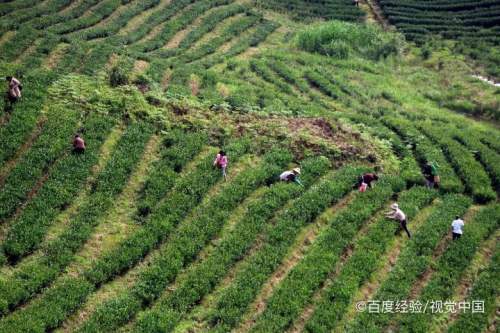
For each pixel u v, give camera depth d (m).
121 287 27.75
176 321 25.98
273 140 39.38
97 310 25.86
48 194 31.06
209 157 36.25
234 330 26.25
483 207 37.59
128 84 42.59
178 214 31.61
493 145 46.47
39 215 29.86
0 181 31.55
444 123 51.94
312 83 58.81
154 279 27.64
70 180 32.34
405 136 46.09
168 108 40.44
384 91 58.88
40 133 35.22
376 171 39.22
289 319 26.69
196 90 50.78
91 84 41.16
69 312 25.78
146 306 26.95
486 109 56.53
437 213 35.66
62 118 36.41
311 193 34.62
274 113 44.34
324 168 37.56
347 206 35.06
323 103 53.19
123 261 28.38
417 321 27.64
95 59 51.41
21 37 55.69
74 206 31.47
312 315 27.31
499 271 31.36
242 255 30.25
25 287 26.12
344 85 58.56
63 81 40.38
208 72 55.28
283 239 31.08
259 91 52.59
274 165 36.59
